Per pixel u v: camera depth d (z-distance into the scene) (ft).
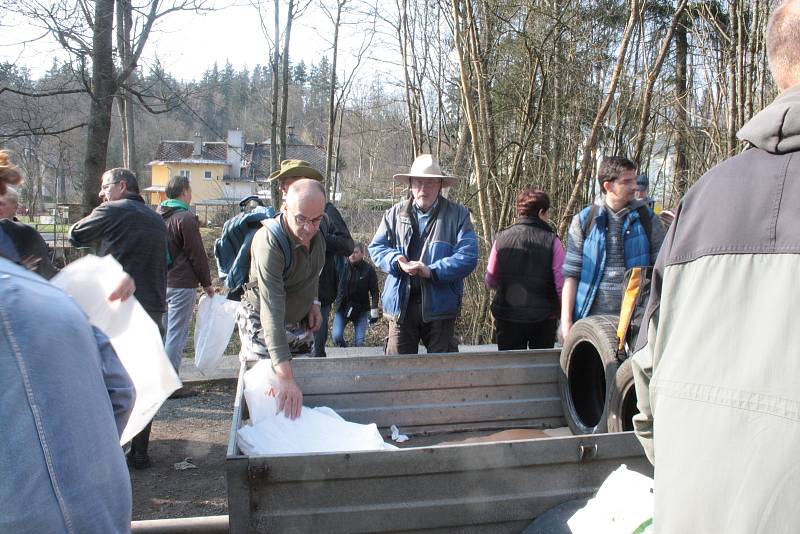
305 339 12.75
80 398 4.13
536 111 30.37
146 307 15.40
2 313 3.96
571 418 12.85
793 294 4.33
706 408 4.53
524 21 30.73
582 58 32.83
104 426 4.29
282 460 7.22
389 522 7.52
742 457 4.30
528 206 16.29
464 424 12.84
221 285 43.96
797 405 4.15
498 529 7.87
